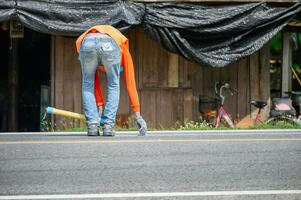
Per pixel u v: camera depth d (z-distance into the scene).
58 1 30.34
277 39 36.16
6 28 32.62
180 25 31.16
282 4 32.38
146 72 33.38
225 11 31.66
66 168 12.34
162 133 21.36
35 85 35.66
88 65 19.48
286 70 35.56
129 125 32.56
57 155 13.77
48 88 32.88
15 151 14.30
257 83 34.09
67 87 32.81
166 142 16.22
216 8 31.69
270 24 32.16
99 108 20.02
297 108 34.03
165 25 31.06
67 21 30.38
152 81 33.41
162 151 14.46
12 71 33.56
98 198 9.85
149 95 33.34
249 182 11.22
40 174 11.77
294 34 36.38
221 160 13.32
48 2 30.28
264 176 11.75
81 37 19.72
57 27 30.25
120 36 19.80
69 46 32.81
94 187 10.73
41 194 10.17
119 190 10.51
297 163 13.05
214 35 31.77
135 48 33.31
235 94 34.00
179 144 15.77
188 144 15.77
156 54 33.44
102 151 14.41
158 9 31.12
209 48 31.84
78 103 32.88
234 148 15.02
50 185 10.88
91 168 12.36
